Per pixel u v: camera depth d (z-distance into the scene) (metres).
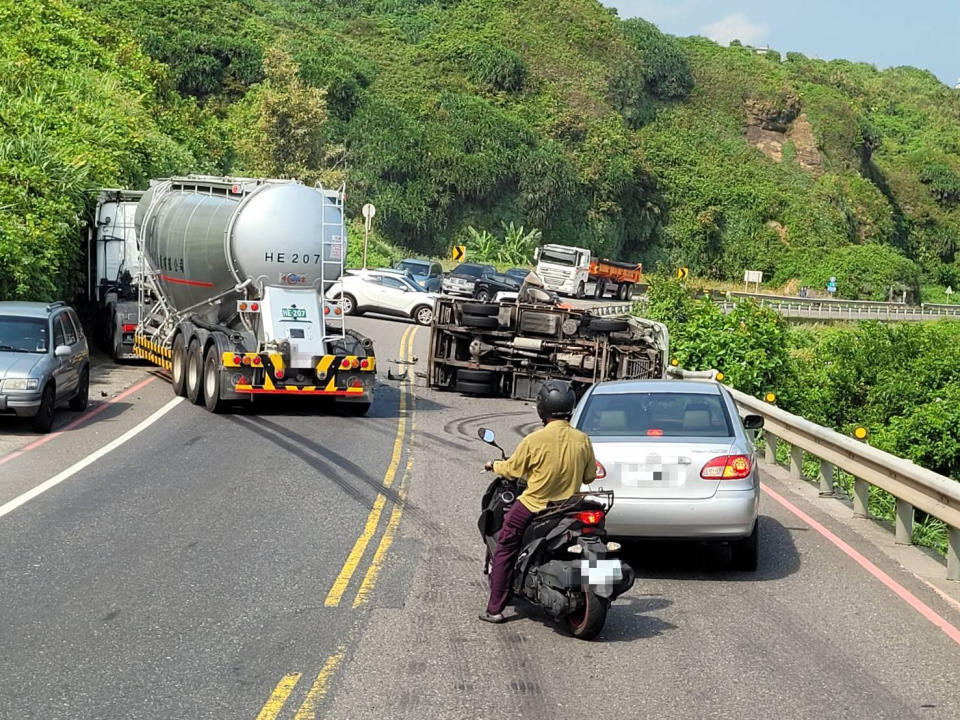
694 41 140.12
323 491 13.12
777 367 31.36
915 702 6.91
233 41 88.19
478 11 124.56
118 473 13.86
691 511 9.62
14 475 13.66
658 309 37.81
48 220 24.14
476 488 13.66
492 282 49.72
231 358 18.86
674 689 7.03
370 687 6.89
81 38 42.16
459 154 91.62
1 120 28.41
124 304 24.97
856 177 129.75
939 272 134.75
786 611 9.01
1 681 6.86
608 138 107.88
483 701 6.71
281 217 19.44
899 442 30.52
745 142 126.44
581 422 10.39
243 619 8.25
